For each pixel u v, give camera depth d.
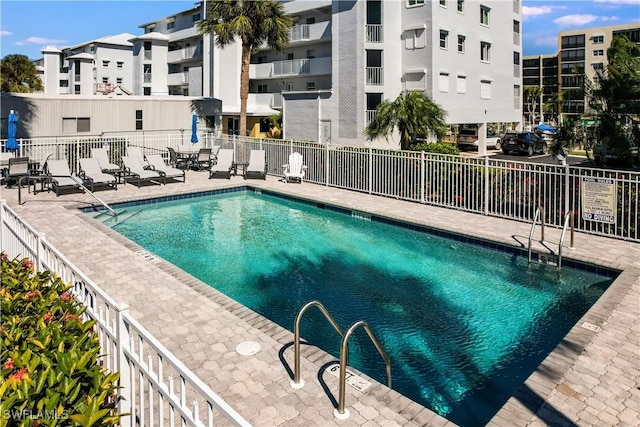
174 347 5.68
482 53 34.97
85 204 13.84
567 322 7.32
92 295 4.38
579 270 9.20
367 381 4.96
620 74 13.88
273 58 40.72
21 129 22.20
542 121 85.75
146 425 4.17
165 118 26.75
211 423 2.76
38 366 3.31
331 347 6.44
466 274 9.42
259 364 5.29
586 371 5.22
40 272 5.43
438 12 29.58
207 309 6.80
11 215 7.30
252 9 26.48
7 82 49.97
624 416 4.45
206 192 16.42
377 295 8.38
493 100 36.28
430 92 29.70
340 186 16.83
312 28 35.91
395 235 12.12
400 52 30.94
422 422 4.31
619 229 10.81
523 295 8.37
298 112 33.66
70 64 62.94
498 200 12.52
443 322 7.30
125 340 3.65
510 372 5.89
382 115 21.67
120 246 9.86
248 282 9.04
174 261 10.21
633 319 6.52
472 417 4.99
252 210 14.98
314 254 10.73
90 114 24.12
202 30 27.42
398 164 14.84
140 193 15.54
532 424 4.32
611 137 13.97
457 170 13.29
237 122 40.84
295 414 4.40
